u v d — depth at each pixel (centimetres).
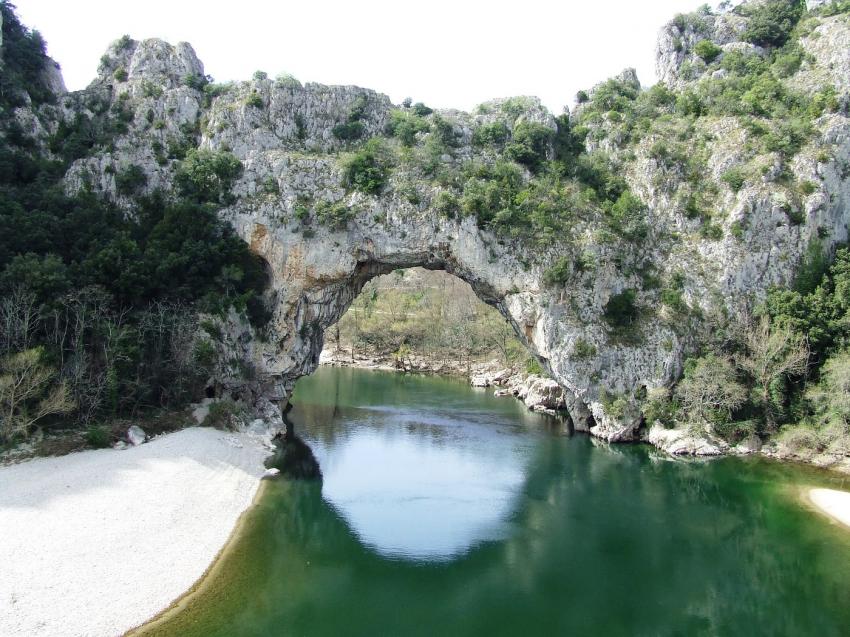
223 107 7319
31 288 5181
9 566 3081
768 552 4038
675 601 3459
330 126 7856
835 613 3334
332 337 13725
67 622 2748
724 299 6719
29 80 7544
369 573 3666
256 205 6869
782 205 6744
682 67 9138
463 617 3234
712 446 6100
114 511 3831
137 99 7425
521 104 8225
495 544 4147
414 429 7281
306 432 6938
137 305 6050
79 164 6981
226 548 3750
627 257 7062
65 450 4759
